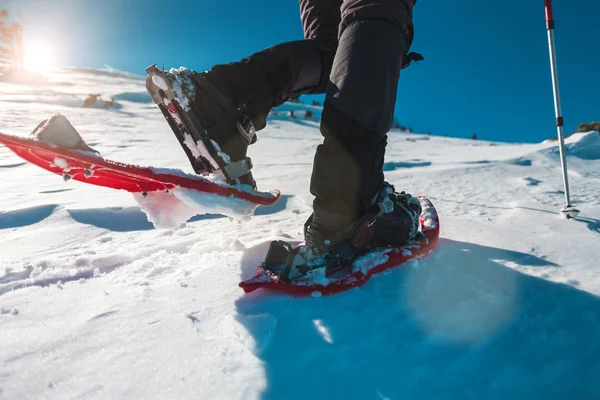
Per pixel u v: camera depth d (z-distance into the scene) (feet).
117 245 5.26
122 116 38.24
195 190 3.35
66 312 3.27
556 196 8.05
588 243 4.80
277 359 2.69
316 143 27.55
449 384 2.46
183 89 3.39
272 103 3.89
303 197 8.09
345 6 3.69
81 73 83.51
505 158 13.93
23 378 2.49
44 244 5.37
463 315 3.14
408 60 4.13
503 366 2.58
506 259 4.32
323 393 2.40
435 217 5.01
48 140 2.93
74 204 7.18
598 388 2.39
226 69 3.66
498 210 6.84
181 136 3.71
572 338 2.82
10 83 61.26
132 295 3.55
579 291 3.47
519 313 3.16
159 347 2.79
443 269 4.00
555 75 6.21
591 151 13.76
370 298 3.43
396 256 3.98
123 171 3.08
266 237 5.35
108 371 2.56
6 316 3.20
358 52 3.45
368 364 2.63
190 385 2.44
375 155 3.56
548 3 6.31
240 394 2.38
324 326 3.05
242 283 3.46
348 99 3.44
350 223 3.68
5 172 12.39
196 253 4.68
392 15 3.55
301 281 3.54
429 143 33.78
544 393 2.37
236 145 3.64
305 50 4.03
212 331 2.99
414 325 3.03
